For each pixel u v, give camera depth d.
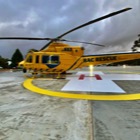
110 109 4.80
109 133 3.26
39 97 6.36
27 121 3.88
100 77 13.38
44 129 3.45
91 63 14.63
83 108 4.89
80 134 3.22
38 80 11.64
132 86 8.91
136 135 3.18
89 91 7.55
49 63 14.00
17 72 19.72
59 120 3.94
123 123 3.75
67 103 5.48
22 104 5.36
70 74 16.03
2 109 4.82
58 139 3.03
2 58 36.53
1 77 13.64
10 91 7.55
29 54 14.22
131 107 5.01
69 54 14.20
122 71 20.36
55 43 14.17
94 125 3.64
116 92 7.31
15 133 3.27
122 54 14.91
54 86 8.99
